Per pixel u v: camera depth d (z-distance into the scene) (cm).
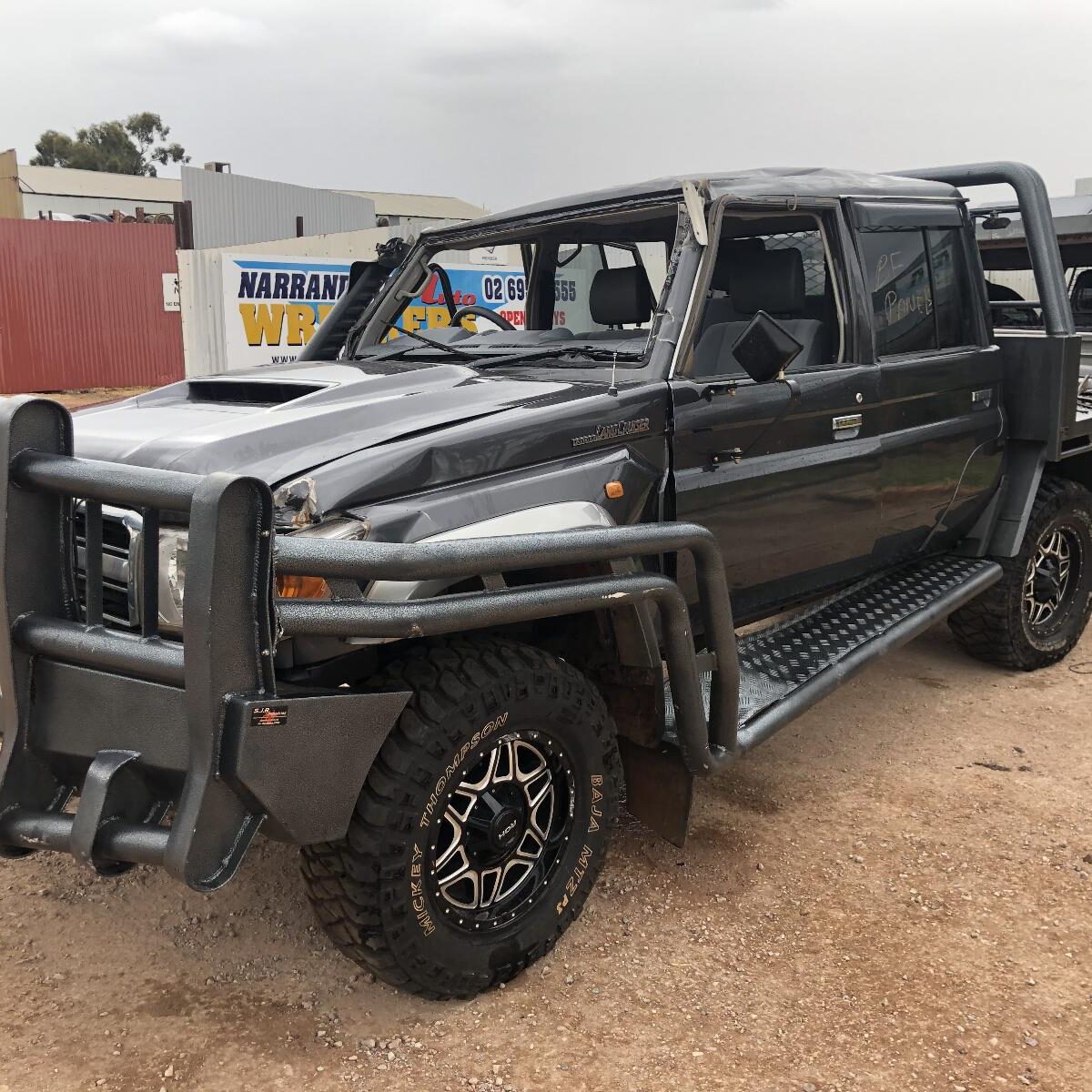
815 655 368
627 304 388
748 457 344
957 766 414
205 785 210
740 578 350
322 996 273
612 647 302
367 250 1848
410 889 245
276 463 259
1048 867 338
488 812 263
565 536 256
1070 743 437
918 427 420
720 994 273
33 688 244
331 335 434
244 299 1579
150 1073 244
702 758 298
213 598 204
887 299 405
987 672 522
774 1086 239
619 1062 248
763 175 360
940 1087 239
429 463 263
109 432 289
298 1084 241
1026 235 484
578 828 285
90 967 284
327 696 223
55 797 250
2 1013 265
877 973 282
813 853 346
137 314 2042
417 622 230
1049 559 515
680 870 335
